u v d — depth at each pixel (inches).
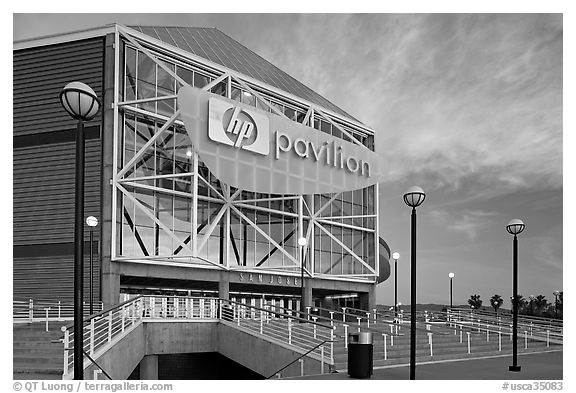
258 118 1362.0
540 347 1242.6
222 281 1465.3
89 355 698.2
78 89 470.6
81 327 472.7
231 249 1519.4
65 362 615.8
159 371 1196.5
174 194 1352.1
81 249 472.7
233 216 1539.1
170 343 963.3
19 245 1296.8
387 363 847.1
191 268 1397.6
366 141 1996.8
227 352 1010.7
